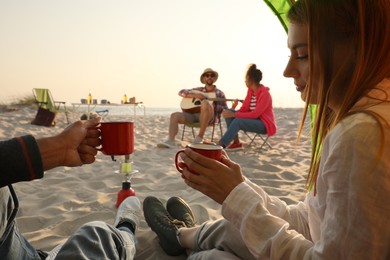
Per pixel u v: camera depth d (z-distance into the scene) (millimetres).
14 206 937
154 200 1960
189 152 1035
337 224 697
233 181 993
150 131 7852
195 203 2490
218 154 1070
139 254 1759
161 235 1718
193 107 5941
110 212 2328
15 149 803
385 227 651
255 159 4484
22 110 11250
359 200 654
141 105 10297
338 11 735
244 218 928
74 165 1040
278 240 855
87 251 1073
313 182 954
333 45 757
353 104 742
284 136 7145
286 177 3564
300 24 832
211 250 1275
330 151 726
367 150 645
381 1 703
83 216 2227
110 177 3311
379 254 668
